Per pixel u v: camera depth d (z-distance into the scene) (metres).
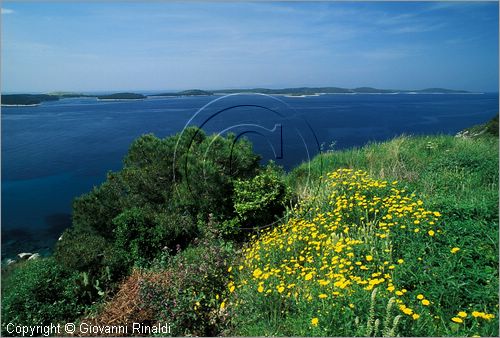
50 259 6.98
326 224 5.88
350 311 3.48
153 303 4.83
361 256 4.47
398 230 4.85
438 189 6.92
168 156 8.23
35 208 18.47
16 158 32.62
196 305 4.72
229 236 7.03
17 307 5.92
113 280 6.48
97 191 8.02
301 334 3.62
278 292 4.31
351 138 32.56
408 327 3.34
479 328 3.34
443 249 4.27
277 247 5.67
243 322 4.35
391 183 6.97
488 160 8.22
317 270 4.58
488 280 3.78
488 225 4.73
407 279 3.97
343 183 6.77
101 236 7.48
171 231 6.95
